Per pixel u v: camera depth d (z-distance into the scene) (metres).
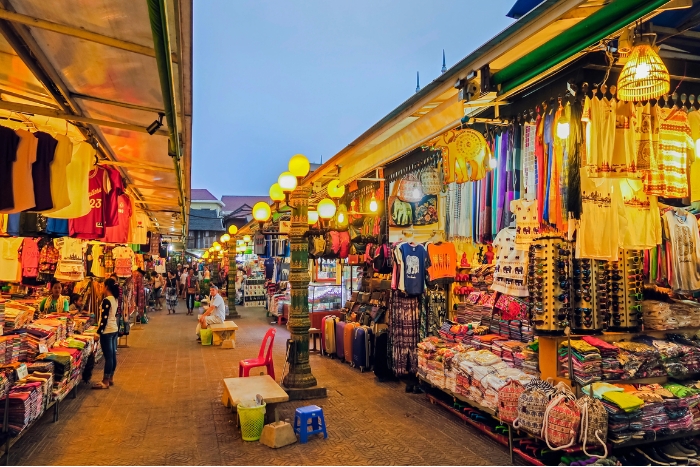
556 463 4.37
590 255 4.04
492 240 5.59
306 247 7.38
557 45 3.01
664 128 3.85
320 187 9.77
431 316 7.45
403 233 7.71
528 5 4.45
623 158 3.68
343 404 6.61
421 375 6.70
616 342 4.80
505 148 5.24
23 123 4.21
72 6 2.41
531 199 4.76
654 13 2.65
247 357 10.13
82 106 4.05
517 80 3.41
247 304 22.33
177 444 5.14
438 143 5.00
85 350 7.01
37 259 7.18
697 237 4.78
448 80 4.12
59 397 5.67
